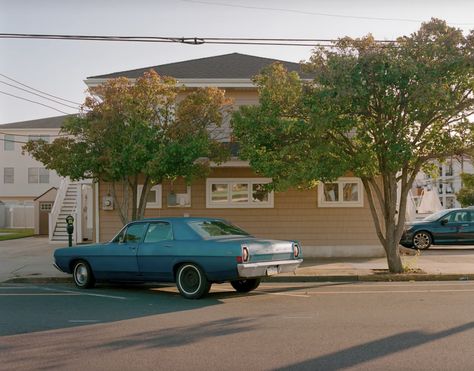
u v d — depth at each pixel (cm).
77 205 2628
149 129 1537
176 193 2031
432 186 3669
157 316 998
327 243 2027
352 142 1577
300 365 680
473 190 4519
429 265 1731
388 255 1589
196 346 777
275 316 985
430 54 1379
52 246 2498
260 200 2033
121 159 1526
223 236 1230
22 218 4378
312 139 1489
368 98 1398
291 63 2245
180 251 1188
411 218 2902
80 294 1284
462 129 1478
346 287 1385
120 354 741
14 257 2044
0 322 955
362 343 782
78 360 714
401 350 744
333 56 1415
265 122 1487
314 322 927
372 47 1416
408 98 1393
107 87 1606
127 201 1658
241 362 695
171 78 1658
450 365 675
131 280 1283
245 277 1145
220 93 1631
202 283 1173
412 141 1519
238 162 1909
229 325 912
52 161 1591
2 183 5022
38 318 989
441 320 933
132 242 1275
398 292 1280
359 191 2031
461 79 1399
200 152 1533
